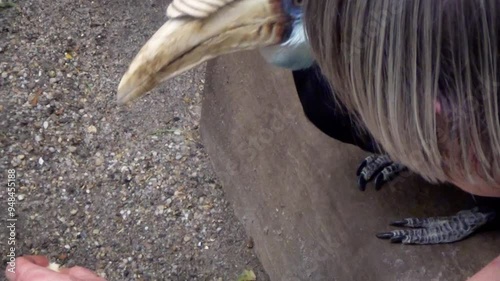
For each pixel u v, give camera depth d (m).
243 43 0.84
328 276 1.53
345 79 0.66
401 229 1.42
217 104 1.88
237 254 1.85
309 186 1.60
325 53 0.66
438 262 1.35
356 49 0.61
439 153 0.66
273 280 1.71
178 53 0.82
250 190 1.79
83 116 2.13
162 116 2.12
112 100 2.16
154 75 0.82
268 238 1.73
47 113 2.13
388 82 0.60
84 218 1.94
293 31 0.85
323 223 1.55
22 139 2.07
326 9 0.64
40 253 1.88
